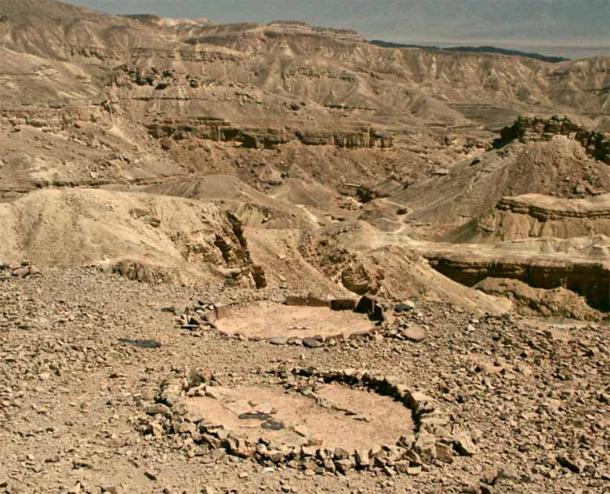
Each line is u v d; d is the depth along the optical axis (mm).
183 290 34094
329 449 19219
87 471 17578
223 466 18234
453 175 179375
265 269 69875
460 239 137750
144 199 69500
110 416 20453
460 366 25484
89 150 169875
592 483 18578
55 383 22375
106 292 32281
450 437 19984
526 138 178875
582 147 179500
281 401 22422
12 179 140750
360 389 23516
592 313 103062
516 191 165750
